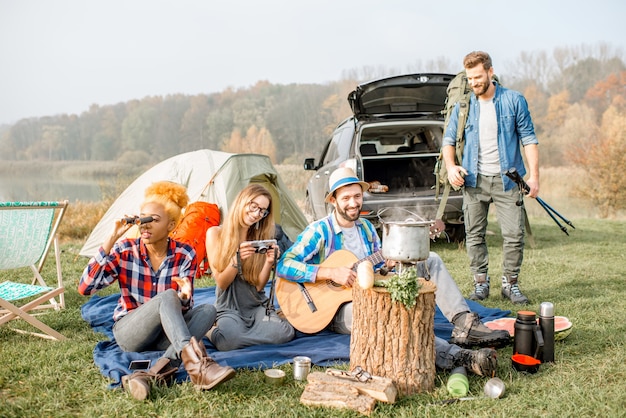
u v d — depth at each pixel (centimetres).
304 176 2359
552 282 529
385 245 271
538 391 267
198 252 570
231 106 6794
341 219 360
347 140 715
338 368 296
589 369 292
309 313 348
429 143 786
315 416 242
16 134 7388
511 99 445
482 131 453
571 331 360
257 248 338
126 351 311
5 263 414
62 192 2023
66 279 570
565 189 1970
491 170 454
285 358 316
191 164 666
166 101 7162
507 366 296
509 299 462
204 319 303
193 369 261
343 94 5919
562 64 4425
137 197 685
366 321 267
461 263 644
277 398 260
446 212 682
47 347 338
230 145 6188
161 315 277
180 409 248
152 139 7031
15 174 6444
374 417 240
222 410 248
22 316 346
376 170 819
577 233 906
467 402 254
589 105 4134
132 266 309
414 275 260
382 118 709
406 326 260
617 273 569
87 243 700
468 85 466
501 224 460
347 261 346
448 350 291
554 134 3988
